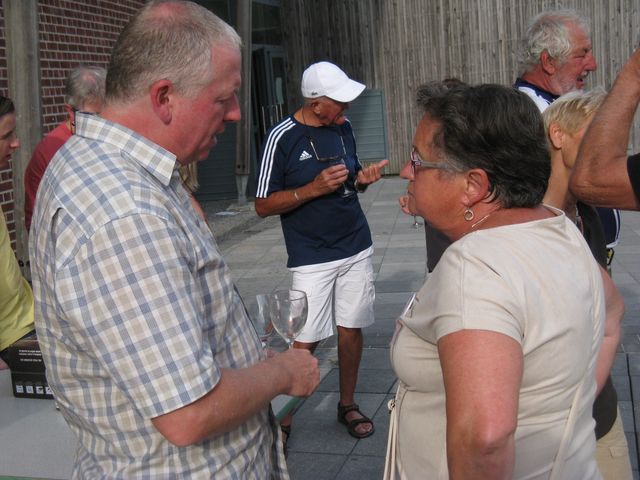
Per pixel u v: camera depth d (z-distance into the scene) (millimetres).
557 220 1640
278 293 2541
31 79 5445
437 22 13367
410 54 13555
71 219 1484
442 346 1451
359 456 3809
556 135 2285
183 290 1498
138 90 1599
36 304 1612
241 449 1705
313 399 4477
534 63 3518
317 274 3824
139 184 1532
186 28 1606
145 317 1446
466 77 13430
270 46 13023
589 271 1644
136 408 1492
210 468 1638
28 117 5496
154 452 1588
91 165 1553
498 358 1387
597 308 1646
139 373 1450
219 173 11969
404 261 7641
